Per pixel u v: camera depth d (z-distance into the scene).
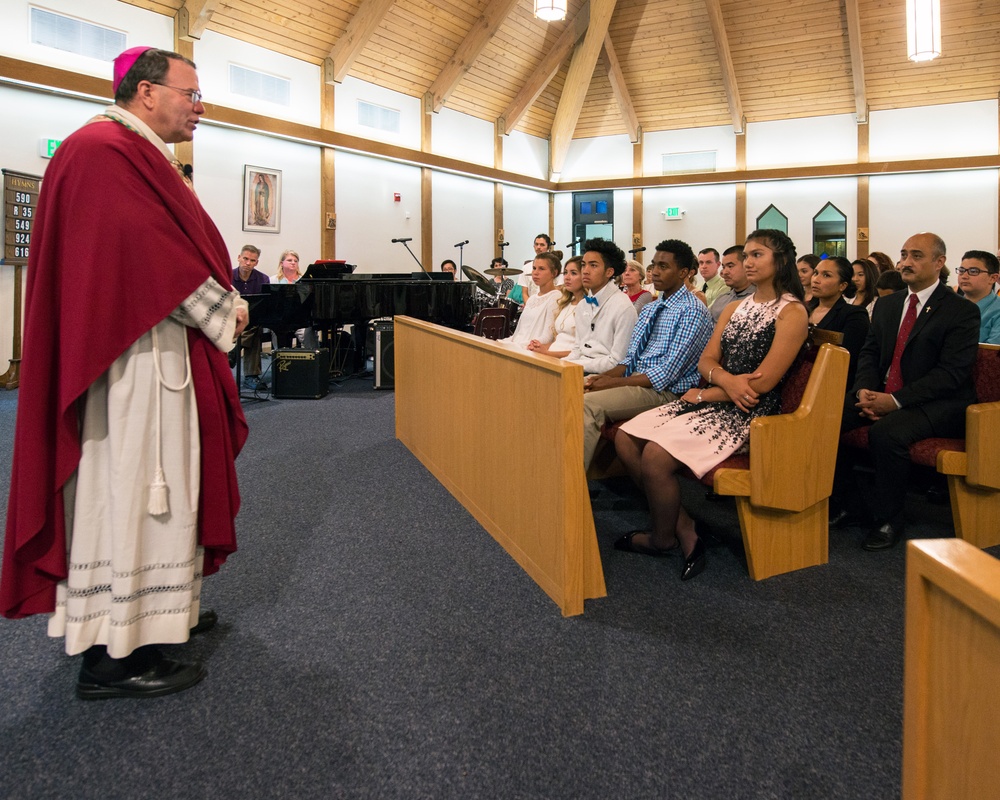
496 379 2.32
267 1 7.12
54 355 1.38
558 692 1.51
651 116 11.05
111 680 1.49
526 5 9.05
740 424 2.15
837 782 1.23
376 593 2.00
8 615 1.37
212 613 1.82
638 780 1.24
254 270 6.09
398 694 1.50
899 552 2.33
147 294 1.37
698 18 9.25
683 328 2.60
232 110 7.20
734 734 1.37
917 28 4.71
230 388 1.56
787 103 10.25
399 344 3.94
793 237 10.79
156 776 1.25
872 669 1.60
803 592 2.01
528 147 11.40
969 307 2.42
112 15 6.24
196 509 1.51
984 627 0.58
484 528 2.53
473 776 1.25
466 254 10.56
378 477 3.21
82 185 1.34
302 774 1.25
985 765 0.58
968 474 2.25
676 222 11.39
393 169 9.27
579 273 3.40
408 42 8.55
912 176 10.05
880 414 2.44
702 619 1.84
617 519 2.67
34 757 1.30
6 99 5.61
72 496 1.41
